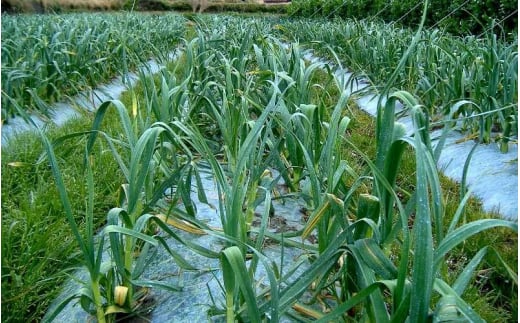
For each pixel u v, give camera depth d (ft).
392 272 3.47
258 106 7.20
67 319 4.85
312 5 43.60
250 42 12.46
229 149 6.70
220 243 6.11
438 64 12.10
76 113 12.42
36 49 13.67
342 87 7.69
